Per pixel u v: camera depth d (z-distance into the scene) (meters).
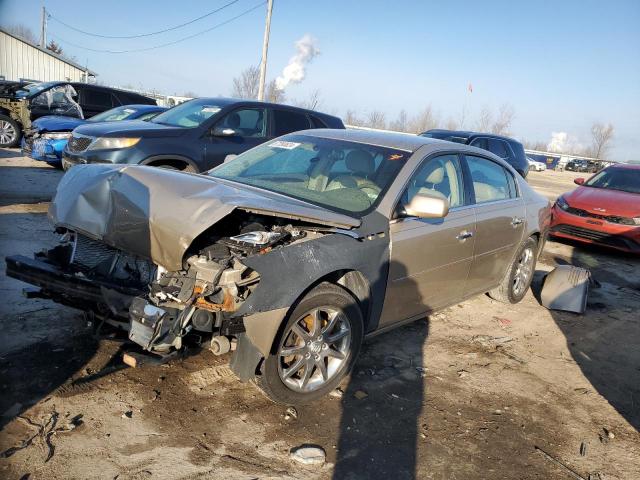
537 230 5.57
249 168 4.34
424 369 3.99
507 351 4.52
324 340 3.31
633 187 9.45
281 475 2.67
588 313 5.77
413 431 3.19
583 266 7.99
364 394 3.52
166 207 3.06
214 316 2.96
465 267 4.50
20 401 2.97
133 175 3.39
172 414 3.04
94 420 2.89
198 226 2.89
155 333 2.85
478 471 2.91
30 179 9.72
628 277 7.57
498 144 13.74
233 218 3.45
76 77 32.88
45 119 11.30
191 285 2.94
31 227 6.45
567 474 2.97
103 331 3.29
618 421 3.59
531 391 3.87
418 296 4.05
